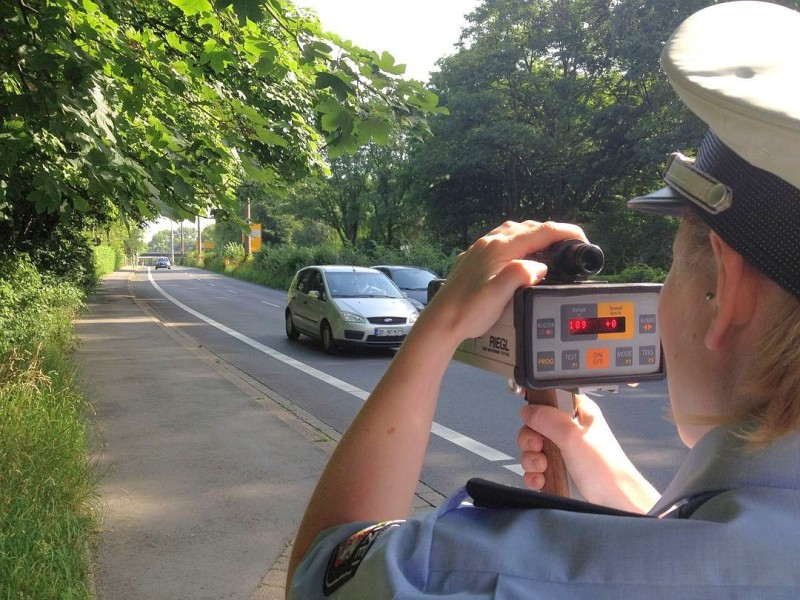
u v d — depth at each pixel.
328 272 13.51
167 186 4.41
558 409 1.04
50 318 10.60
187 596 3.31
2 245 11.16
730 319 0.64
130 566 3.61
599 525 0.59
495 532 0.63
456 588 0.60
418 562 0.63
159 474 5.12
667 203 0.73
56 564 3.18
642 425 6.96
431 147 30.45
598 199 29.11
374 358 12.02
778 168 0.55
